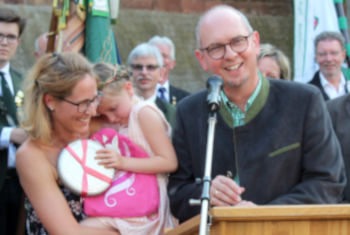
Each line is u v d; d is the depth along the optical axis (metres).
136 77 5.22
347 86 5.67
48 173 2.86
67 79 2.76
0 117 4.16
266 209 2.17
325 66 5.64
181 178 3.24
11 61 8.17
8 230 4.05
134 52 5.27
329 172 2.94
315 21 6.46
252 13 11.35
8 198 4.05
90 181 2.87
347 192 3.54
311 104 3.05
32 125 2.89
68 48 4.02
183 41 10.30
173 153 3.24
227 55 3.03
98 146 3.01
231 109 3.22
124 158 3.04
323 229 2.24
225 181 2.70
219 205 2.69
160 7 10.58
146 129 3.19
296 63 6.55
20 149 2.92
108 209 2.86
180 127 3.33
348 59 5.96
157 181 3.18
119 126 3.32
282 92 3.13
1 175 3.95
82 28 4.08
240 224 2.21
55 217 2.76
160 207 3.12
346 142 3.62
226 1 11.20
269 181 2.99
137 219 2.92
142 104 3.25
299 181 3.06
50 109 2.87
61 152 2.90
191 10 10.84
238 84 3.06
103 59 3.99
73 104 2.79
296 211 2.18
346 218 2.24
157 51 5.34
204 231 2.13
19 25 4.58
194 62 10.11
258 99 3.12
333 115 3.76
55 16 4.28
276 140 3.03
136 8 10.36
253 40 3.23
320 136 3.01
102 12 4.02
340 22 6.25
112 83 3.23
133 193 2.95
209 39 3.10
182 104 3.39
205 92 3.32
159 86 5.98
